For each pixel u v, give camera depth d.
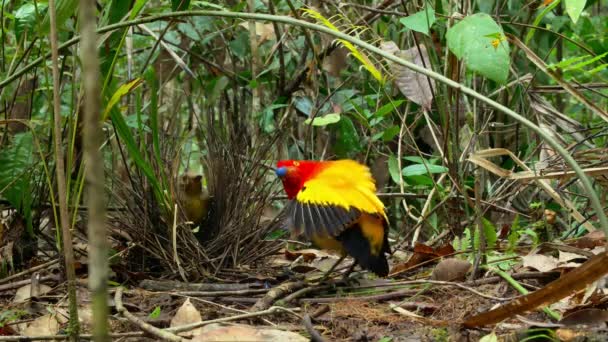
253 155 7.41
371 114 8.44
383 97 8.77
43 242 7.50
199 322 4.91
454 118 7.32
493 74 5.54
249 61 10.16
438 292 5.80
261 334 4.64
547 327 4.77
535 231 6.95
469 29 5.66
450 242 7.41
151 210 6.55
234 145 7.03
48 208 6.94
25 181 6.42
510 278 5.64
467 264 6.02
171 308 5.61
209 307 5.63
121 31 6.30
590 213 7.88
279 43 9.30
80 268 6.34
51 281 6.26
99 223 2.51
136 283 6.32
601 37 9.52
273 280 6.35
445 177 8.77
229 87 9.74
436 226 8.30
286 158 9.07
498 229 8.22
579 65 5.98
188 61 10.09
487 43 5.60
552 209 8.30
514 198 8.35
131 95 10.38
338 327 5.13
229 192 6.84
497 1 7.71
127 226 6.55
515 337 4.74
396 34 9.49
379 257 5.66
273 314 5.26
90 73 2.46
